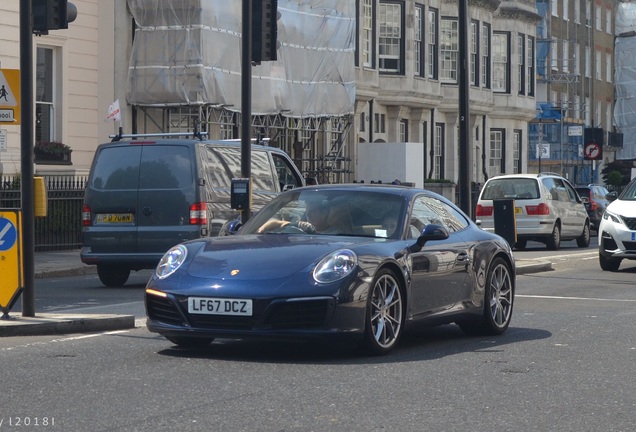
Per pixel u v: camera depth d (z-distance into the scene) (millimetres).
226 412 9688
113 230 22375
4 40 34969
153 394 10477
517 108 67562
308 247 12953
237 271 12625
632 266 30203
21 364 12148
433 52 58781
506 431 9141
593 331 15750
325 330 12359
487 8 63344
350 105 48938
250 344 14016
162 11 38688
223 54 39812
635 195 28516
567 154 82938
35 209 15242
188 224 21938
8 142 34719
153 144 22328
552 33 84125
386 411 9828
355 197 14406
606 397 10703
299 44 45531
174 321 12734
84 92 38281
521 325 16516
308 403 10117
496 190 37562
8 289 15023
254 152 23922
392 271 13281
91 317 15227
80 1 37938
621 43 98125
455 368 12258
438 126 60812
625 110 97938
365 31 53375
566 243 44438
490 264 15266
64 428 9031
